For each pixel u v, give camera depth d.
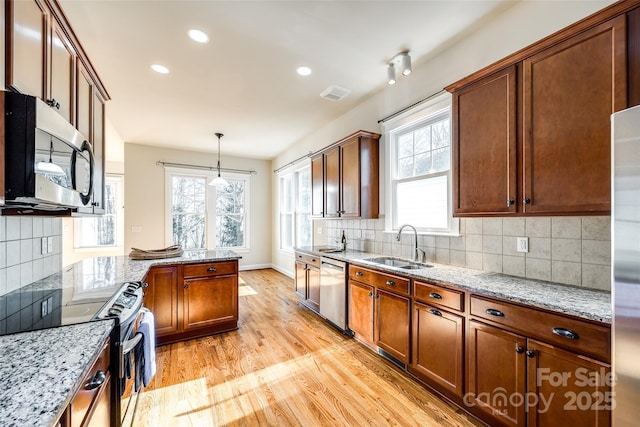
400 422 1.72
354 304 2.80
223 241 6.29
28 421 0.58
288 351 2.63
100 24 2.06
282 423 1.71
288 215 6.09
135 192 5.36
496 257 2.10
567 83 1.45
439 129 2.64
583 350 1.23
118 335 1.21
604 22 1.32
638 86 1.22
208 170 6.10
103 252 6.23
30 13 1.22
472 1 1.91
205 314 2.93
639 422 0.94
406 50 2.45
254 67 2.69
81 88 1.83
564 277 1.74
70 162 1.38
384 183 3.20
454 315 1.81
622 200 0.97
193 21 2.05
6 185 1.02
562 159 1.47
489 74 1.83
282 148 5.79
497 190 1.77
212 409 1.84
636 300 0.94
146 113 3.82
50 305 1.37
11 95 1.03
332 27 2.14
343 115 3.90
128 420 1.72
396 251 3.03
